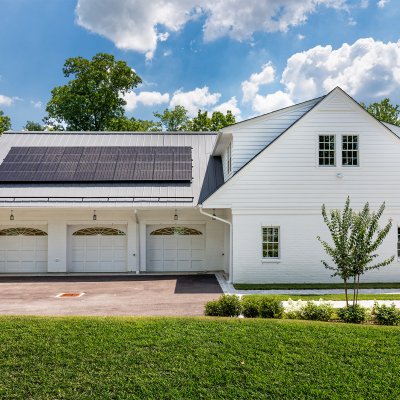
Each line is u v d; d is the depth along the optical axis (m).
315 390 7.21
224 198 17.27
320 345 8.79
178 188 20.25
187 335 9.18
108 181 20.44
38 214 20.38
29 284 17.33
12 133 24.34
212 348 8.59
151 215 20.59
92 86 39.03
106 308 12.56
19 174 20.55
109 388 7.25
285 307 11.19
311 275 17.20
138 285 17.00
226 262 19.81
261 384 7.37
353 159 17.52
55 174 20.66
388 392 7.21
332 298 13.98
